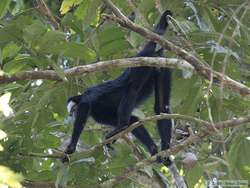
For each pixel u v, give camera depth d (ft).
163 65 32.71
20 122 36.81
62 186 35.45
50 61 31.81
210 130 31.37
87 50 32.01
